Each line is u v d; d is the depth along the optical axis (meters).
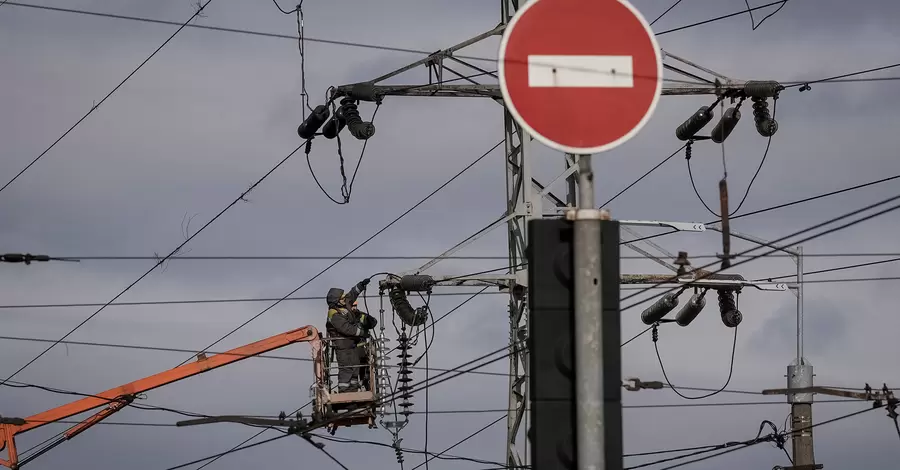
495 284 74.19
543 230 30.48
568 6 32.34
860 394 65.94
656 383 50.88
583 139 32.03
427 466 77.25
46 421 89.56
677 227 75.19
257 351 83.19
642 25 32.34
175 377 87.06
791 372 79.50
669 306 78.75
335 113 74.31
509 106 31.94
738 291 79.12
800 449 79.31
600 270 30.23
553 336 30.23
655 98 32.16
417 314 75.44
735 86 74.88
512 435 74.06
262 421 76.50
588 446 29.62
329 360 80.81
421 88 73.31
